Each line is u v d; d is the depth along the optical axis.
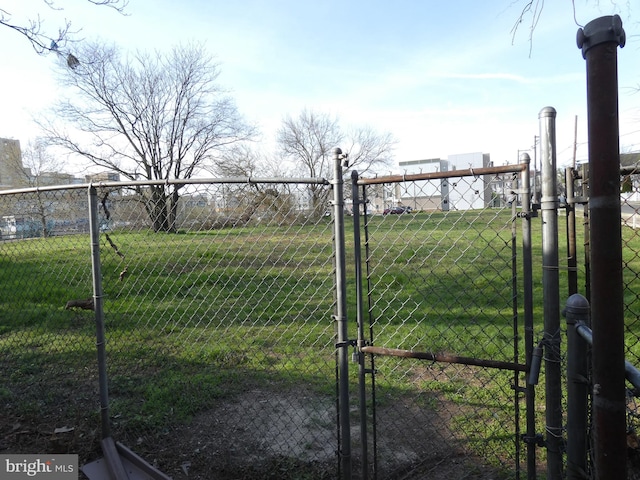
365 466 2.42
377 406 3.53
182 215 2.95
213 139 33.88
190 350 4.80
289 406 3.58
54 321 5.90
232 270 8.96
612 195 1.10
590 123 1.13
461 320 5.76
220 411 3.51
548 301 1.92
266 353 4.76
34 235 3.54
